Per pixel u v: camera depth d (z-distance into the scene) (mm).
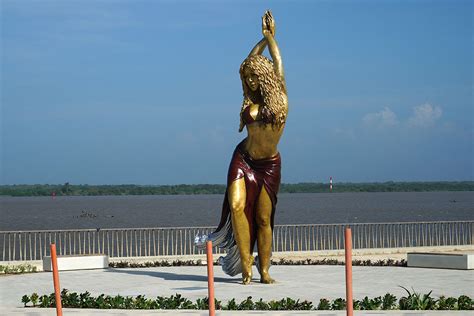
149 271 26250
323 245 42844
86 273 25828
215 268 27312
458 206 148000
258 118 20812
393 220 87375
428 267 26125
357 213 111500
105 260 27516
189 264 28719
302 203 184250
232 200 21266
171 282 22734
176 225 79562
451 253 25875
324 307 16328
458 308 15844
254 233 21750
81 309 16641
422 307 15945
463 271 24875
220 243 22531
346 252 10719
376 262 27766
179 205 179000
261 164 21344
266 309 16391
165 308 16875
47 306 17656
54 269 12164
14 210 151125
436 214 106188
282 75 21156
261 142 21016
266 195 21391
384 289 20266
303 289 20406
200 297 19188
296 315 15141
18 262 28984
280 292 19812
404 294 19188
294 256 31047
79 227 78438
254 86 21000
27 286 22266
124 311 16156
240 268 22531
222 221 22250
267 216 21578
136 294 20062
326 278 23094
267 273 21906
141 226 78312
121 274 25359
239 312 15695
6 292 20922
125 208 155000
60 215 118375
